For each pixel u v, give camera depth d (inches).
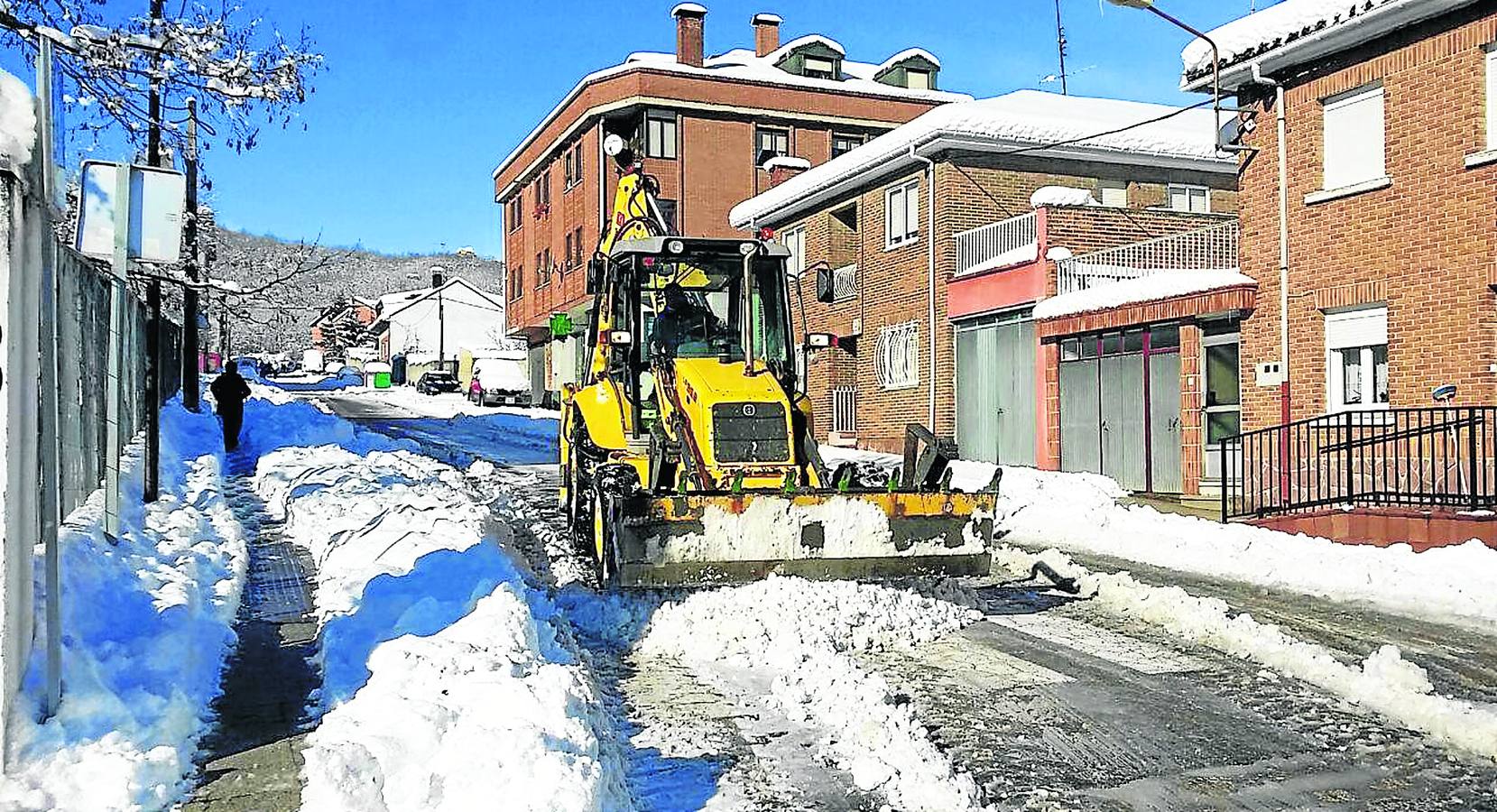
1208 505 624.1
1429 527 451.8
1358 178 577.0
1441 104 530.3
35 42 341.7
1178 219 869.8
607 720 246.2
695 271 436.8
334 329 3996.1
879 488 356.2
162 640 263.9
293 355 3907.5
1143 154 959.0
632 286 425.4
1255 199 631.2
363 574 351.9
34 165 207.2
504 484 719.1
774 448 378.3
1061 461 796.0
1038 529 556.7
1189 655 309.3
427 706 219.0
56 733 199.5
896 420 1005.2
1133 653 311.3
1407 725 248.1
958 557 358.3
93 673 232.2
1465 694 274.2
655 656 310.8
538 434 1209.4
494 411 1720.0
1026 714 258.2
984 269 874.8
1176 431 695.7
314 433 905.5
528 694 224.8
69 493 346.6
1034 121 940.6
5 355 187.9
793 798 209.3
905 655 310.0
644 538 337.1
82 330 381.1
